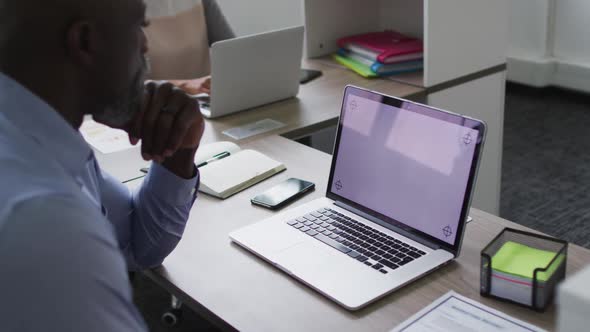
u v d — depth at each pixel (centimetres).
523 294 100
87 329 59
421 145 119
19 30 72
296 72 212
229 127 193
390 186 125
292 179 152
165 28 257
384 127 126
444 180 115
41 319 58
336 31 276
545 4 422
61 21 73
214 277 115
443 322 98
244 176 153
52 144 73
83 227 62
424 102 225
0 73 73
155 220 121
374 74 237
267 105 212
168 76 258
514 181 312
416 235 120
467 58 232
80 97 78
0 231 59
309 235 124
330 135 259
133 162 170
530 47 441
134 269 127
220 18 271
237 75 196
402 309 103
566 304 39
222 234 130
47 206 61
